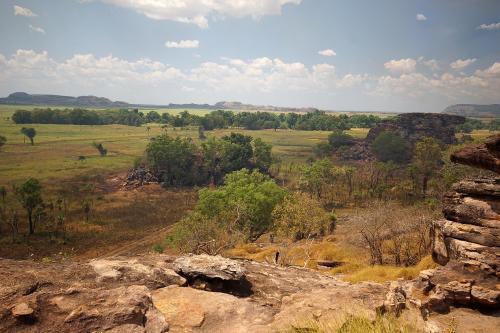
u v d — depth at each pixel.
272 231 53.31
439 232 15.38
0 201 91.19
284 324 9.59
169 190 120.62
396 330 8.35
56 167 132.25
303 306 11.14
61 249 66.44
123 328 8.30
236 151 142.25
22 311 8.14
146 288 10.48
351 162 161.88
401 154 152.25
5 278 10.06
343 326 8.45
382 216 32.41
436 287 11.69
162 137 138.62
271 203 56.53
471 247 13.05
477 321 10.30
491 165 13.94
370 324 8.46
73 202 96.50
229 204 55.97
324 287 14.36
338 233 47.06
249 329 9.56
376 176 115.31
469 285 11.34
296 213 47.28
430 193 88.06
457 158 14.91
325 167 106.31
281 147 197.50
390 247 31.81
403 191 94.81
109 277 11.38
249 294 12.83
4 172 120.69
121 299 9.52
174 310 10.20
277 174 139.25
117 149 176.00
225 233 42.16
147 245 69.38
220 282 12.73
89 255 64.06
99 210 91.88
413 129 166.62
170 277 12.27
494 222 13.41
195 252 32.31
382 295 12.25
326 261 32.03
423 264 21.62
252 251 41.41
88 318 8.46
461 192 14.96
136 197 108.50
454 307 11.17
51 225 77.38
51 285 10.20
